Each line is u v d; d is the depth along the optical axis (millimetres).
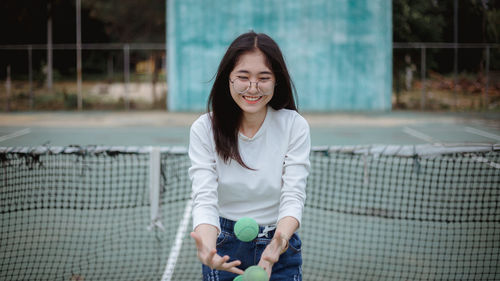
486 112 18375
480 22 21766
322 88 18906
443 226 4824
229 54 1981
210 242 1896
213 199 2016
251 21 18672
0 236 4480
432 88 22031
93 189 6094
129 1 24359
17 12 23516
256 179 2061
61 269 3777
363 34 18703
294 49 18766
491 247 4223
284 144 2070
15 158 3424
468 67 21812
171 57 18906
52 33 24188
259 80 1962
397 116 17312
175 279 3662
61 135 12609
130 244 4395
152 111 19500
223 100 2043
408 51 22000
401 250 4242
